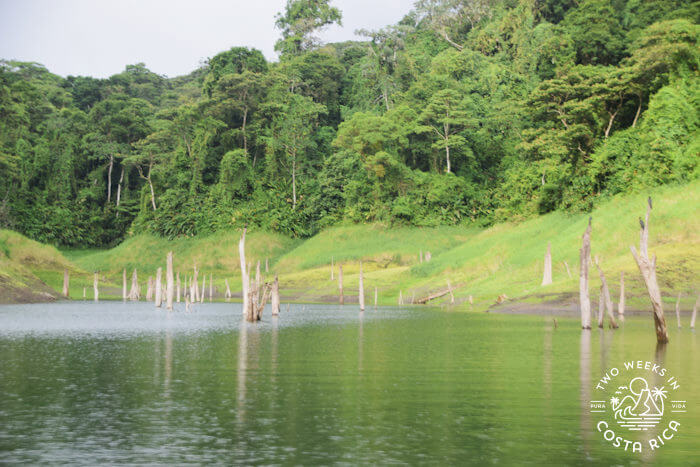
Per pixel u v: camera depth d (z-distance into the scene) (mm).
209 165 156000
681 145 86250
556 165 109812
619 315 52594
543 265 76812
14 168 150375
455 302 76938
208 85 168625
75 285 110938
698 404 18734
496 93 150750
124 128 167250
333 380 23078
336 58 185500
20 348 34062
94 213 159875
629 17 134625
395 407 18203
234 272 130125
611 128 109500
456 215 130875
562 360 28516
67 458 13094
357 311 71875
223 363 27781
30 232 149500
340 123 161500
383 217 131250
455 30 184625
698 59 95875
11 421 16422
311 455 13289
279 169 152125
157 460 12938
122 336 41406
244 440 14500
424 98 152000
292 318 60156
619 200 83250
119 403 18734
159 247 139000
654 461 13055
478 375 24219
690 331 43062
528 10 160500
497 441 14461
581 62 136500
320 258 120438
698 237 69750
